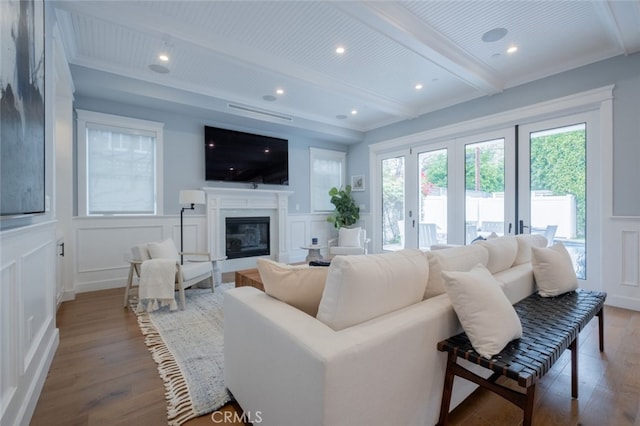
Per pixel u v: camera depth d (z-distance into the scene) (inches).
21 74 53.8
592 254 133.6
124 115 161.6
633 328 102.7
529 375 43.9
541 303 79.1
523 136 155.9
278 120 197.5
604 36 117.7
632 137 121.3
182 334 97.8
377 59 137.1
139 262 125.3
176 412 60.8
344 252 192.5
